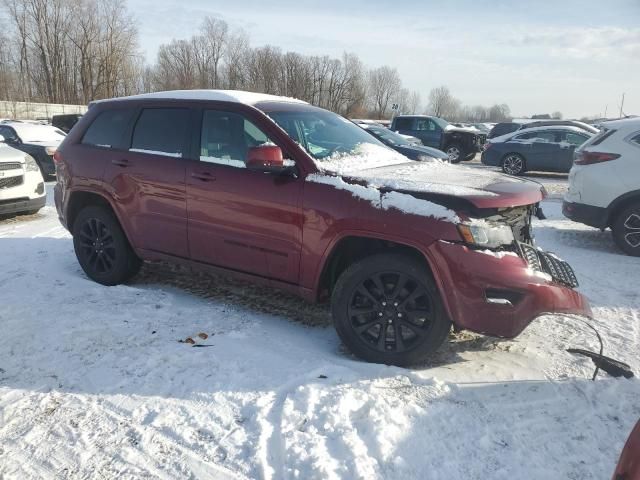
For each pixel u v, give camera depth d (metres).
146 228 4.69
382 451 2.73
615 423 3.06
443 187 3.51
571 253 6.94
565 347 4.05
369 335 3.72
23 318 4.30
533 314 3.30
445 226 3.34
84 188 5.05
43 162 12.91
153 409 3.12
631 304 5.05
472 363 3.74
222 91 4.61
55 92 51.56
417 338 3.55
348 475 2.57
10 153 8.29
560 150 15.95
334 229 3.65
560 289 3.40
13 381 3.41
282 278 4.01
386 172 3.95
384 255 3.57
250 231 4.05
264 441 2.83
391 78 72.50
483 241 3.33
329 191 3.71
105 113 5.11
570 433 2.95
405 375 3.47
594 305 5.01
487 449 2.80
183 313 4.48
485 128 41.81
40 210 9.46
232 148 4.25
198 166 4.32
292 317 4.49
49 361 3.65
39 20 49.66
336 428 2.91
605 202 6.95
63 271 5.58
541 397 3.30
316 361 3.68
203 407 3.14
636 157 6.77
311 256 3.79
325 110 5.02
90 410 3.12
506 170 16.69
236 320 4.37
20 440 2.85
